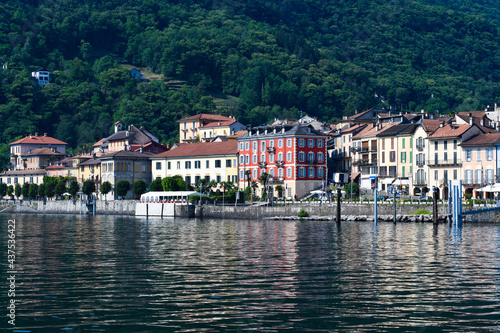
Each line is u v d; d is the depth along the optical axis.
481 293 50.75
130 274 59.56
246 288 52.81
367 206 130.50
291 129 172.75
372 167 171.38
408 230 104.62
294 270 61.62
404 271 60.78
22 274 59.81
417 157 155.50
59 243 88.94
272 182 172.88
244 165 181.38
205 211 154.75
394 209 121.56
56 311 45.50
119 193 190.25
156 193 170.25
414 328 41.66
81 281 56.03
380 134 165.12
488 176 141.00
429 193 152.25
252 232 105.00
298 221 133.12
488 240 87.06
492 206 120.06
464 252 74.31
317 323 42.62
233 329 41.44
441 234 96.62
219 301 48.25
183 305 47.06
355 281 55.72
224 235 99.62
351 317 43.94
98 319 43.50
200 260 68.81
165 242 88.94
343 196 148.12
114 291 51.75
